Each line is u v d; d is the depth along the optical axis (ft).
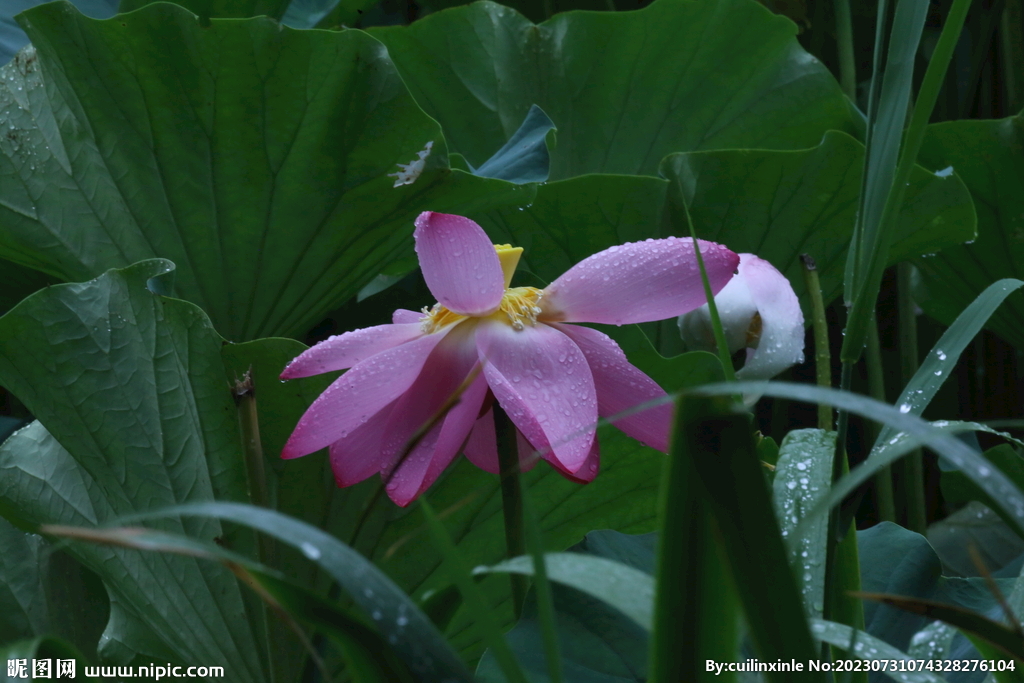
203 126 10.85
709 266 10.02
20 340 10.35
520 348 9.98
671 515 9.33
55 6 10.68
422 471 9.98
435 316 10.07
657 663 9.35
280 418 10.44
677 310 10.03
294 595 9.37
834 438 9.95
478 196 10.97
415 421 9.99
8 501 10.46
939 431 8.52
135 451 10.43
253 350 10.41
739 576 9.26
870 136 9.85
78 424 10.41
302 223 11.03
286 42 10.76
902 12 9.77
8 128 10.78
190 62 10.77
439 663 9.37
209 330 10.43
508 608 10.60
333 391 9.95
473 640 10.57
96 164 10.90
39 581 10.61
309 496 10.48
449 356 10.00
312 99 10.84
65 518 10.53
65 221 10.89
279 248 11.07
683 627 9.34
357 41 10.77
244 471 10.47
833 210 11.57
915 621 10.14
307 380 10.42
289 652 10.22
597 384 10.04
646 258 10.05
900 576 10.25
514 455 10.04
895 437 9.81
